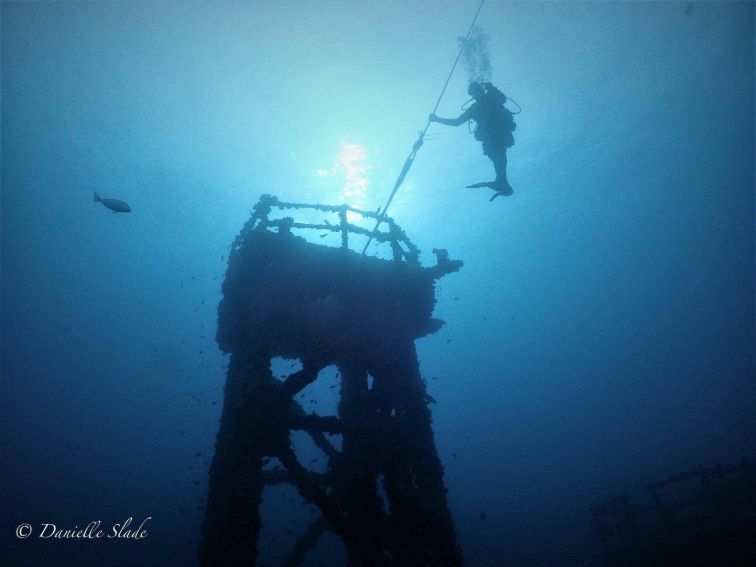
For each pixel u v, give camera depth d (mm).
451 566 4902
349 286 5770
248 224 6121
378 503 6418
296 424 4914
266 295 5586
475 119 5316
